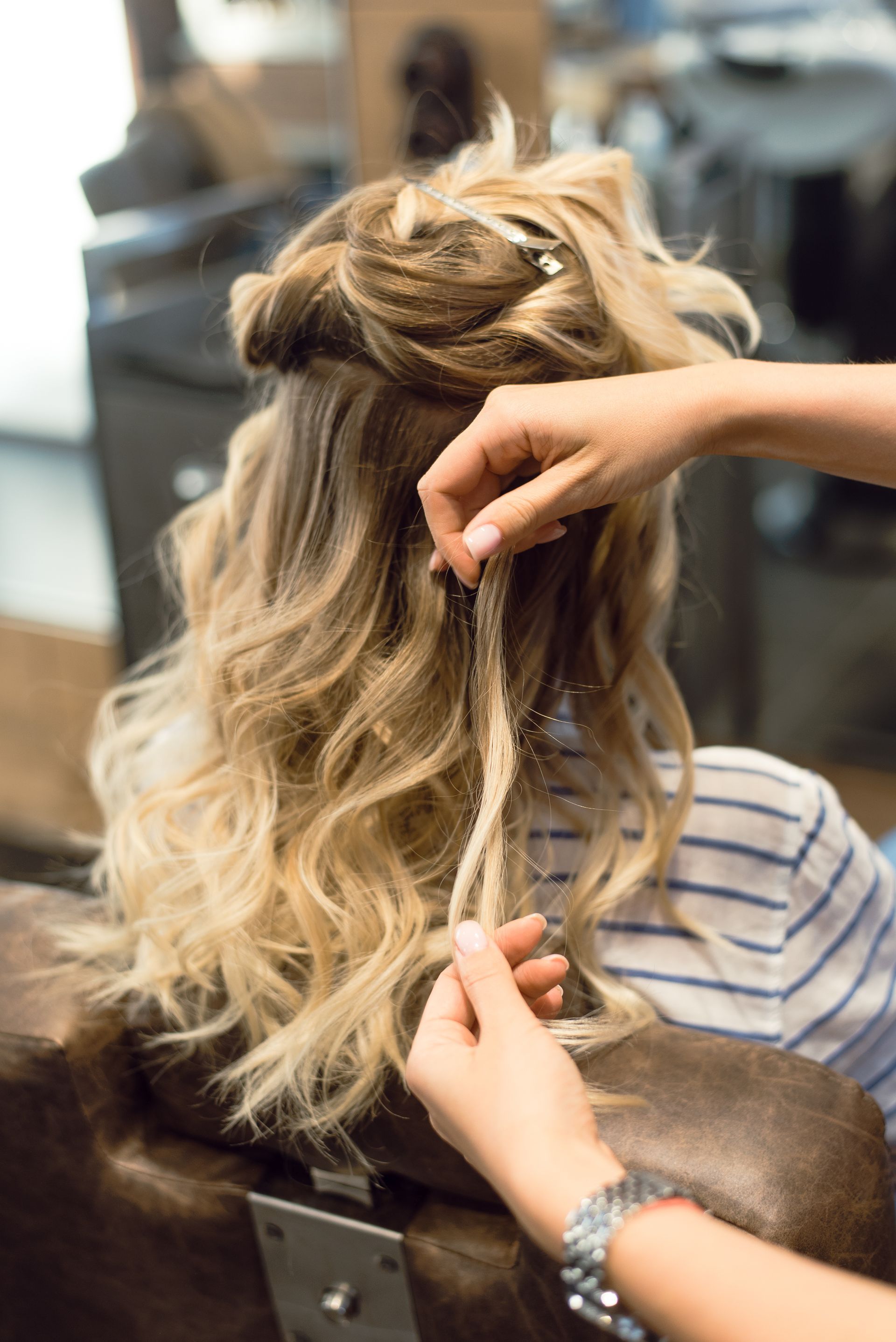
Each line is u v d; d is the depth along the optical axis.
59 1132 0.62
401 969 0.56
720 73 1.79
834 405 0.52
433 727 0.59
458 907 0.54
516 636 0.60
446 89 1.54
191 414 1.67
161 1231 0.63
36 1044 0.59
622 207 0.66
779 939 0.64
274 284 0.58
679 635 1.68
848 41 1.78
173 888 0.63
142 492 1.74
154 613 1.79
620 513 0.61
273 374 0.70
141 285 1.71
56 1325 0.72
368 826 0.60
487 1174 0.38
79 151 1.98
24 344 2.41
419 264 0.55
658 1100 0.50
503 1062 0.38
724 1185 0.46
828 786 0.67
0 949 0.65
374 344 0.54
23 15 1.82
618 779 0.65
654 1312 0.33
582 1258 0.34
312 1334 0.63
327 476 0.59
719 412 0.52
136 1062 0.63
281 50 1.67
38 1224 0.67
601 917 0.64
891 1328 0.30
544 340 0.55
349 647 0.59
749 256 2.00
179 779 0.67
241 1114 0.57
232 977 0.58
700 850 0.65
